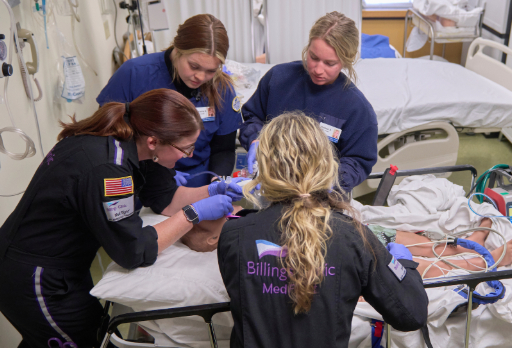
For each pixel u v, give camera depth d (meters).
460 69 3.58
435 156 3.12
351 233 1.04
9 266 1.36
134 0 2.88
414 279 1.13
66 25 2.48
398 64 3.73
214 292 1.41
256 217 1.08
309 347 1.04
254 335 1.06
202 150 2.04
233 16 3.72
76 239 1.38
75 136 1.29
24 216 1.32
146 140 1.32
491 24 4.31
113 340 1.53
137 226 1.32
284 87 1.88
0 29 1.73
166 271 1.44
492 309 1.54
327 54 1.62
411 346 1.55
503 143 3.95
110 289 1.40
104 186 1.22
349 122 1.80
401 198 2.14
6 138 1.80
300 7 3.63
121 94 1.88
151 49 3.46
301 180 1.03
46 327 1.44
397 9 4.93
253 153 1.85
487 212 1.97
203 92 1.88
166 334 1.53
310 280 0.97
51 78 2.28
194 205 1.45
